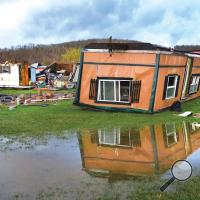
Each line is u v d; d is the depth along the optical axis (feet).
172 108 88.94
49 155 49.01
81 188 36.86
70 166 44.24
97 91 87.97
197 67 111.14
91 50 87.76
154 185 37.24
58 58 373.61
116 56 85.51
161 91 85.97
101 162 45.93
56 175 40.91
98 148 52.80
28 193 35.91
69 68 221.66
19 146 53.78
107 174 41.14
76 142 56.24
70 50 358.02
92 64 87.92
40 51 409.69
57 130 64.59
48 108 92.22
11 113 83.87
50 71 216.33
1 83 177.68
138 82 84.02
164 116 79.25
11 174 41.39
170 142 56.90
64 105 98.22
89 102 88.89
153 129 65.62
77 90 89.81
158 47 82.69
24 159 47.19
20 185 38.01
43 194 35.58
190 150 52.13
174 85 92.63
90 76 88.43
